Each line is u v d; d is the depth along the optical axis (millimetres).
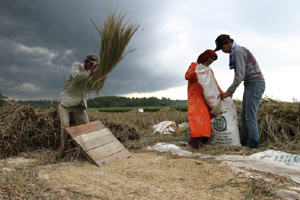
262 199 2283
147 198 2318
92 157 3600
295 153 3766
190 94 4680
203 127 4461
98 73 4039
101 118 5910
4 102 5250
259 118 4945
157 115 10352
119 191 2471
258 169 3020
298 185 2523
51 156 4172
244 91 4398
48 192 2393
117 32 3969
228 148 4195
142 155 4145
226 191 2484
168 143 5043
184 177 2895
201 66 4523
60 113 4316
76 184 2639
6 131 4445
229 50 4422
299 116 4766
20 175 2773
